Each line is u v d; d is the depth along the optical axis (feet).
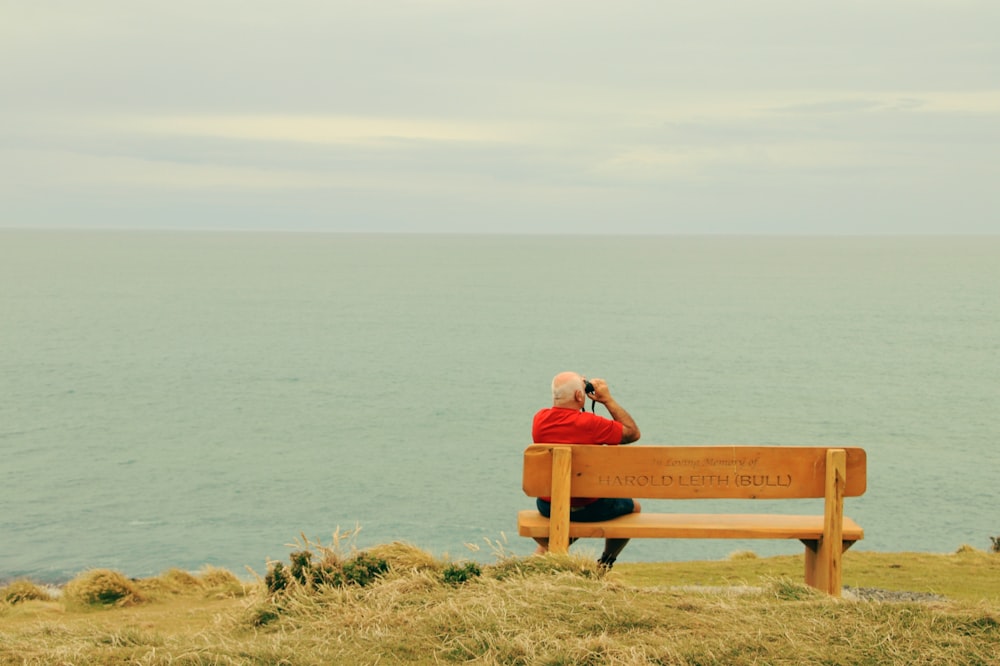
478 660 17.51
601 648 17.60
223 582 56.65
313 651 18.17
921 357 442.50
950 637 17.93
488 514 172.14
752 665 16.96
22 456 228.02
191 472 211.41
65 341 477.77
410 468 214.48
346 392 335.67
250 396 326.03
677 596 20.70
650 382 355.97
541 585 20.86
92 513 174.29
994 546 66.54
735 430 262.26
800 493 23.80
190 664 17.58
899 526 161.58
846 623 18.69
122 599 49.78
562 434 25.07
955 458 226.38
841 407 304.09
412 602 20.76
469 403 312.50
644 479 23.76
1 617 45.32
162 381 356.59
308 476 206.49
